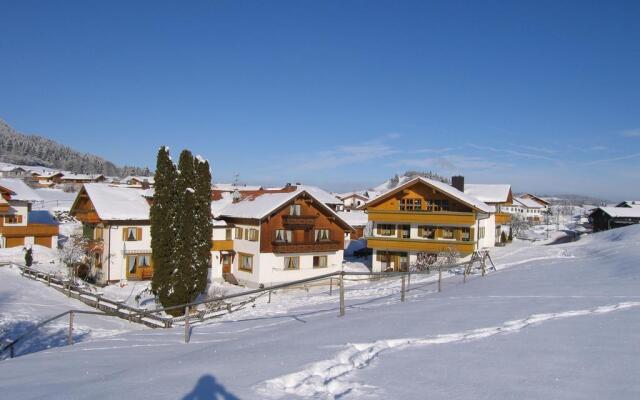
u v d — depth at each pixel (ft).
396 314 39.50
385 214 144.97
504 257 112.98
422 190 142.51
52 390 25.35
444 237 139.13
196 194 99.66
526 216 382.63
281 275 131.95
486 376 20.63
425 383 20.07
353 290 87.40
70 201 258.78
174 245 95.45
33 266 121.70
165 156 96.17
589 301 39.14
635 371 20.27
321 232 140.77
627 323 29.48
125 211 125.39
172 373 24.88
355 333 31.89
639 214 225.56
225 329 49.57
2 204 147.43
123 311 88.58
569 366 21.44
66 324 72.90
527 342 26.13
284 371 22.57
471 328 30.86
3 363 37.19
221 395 19.71
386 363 23.43
